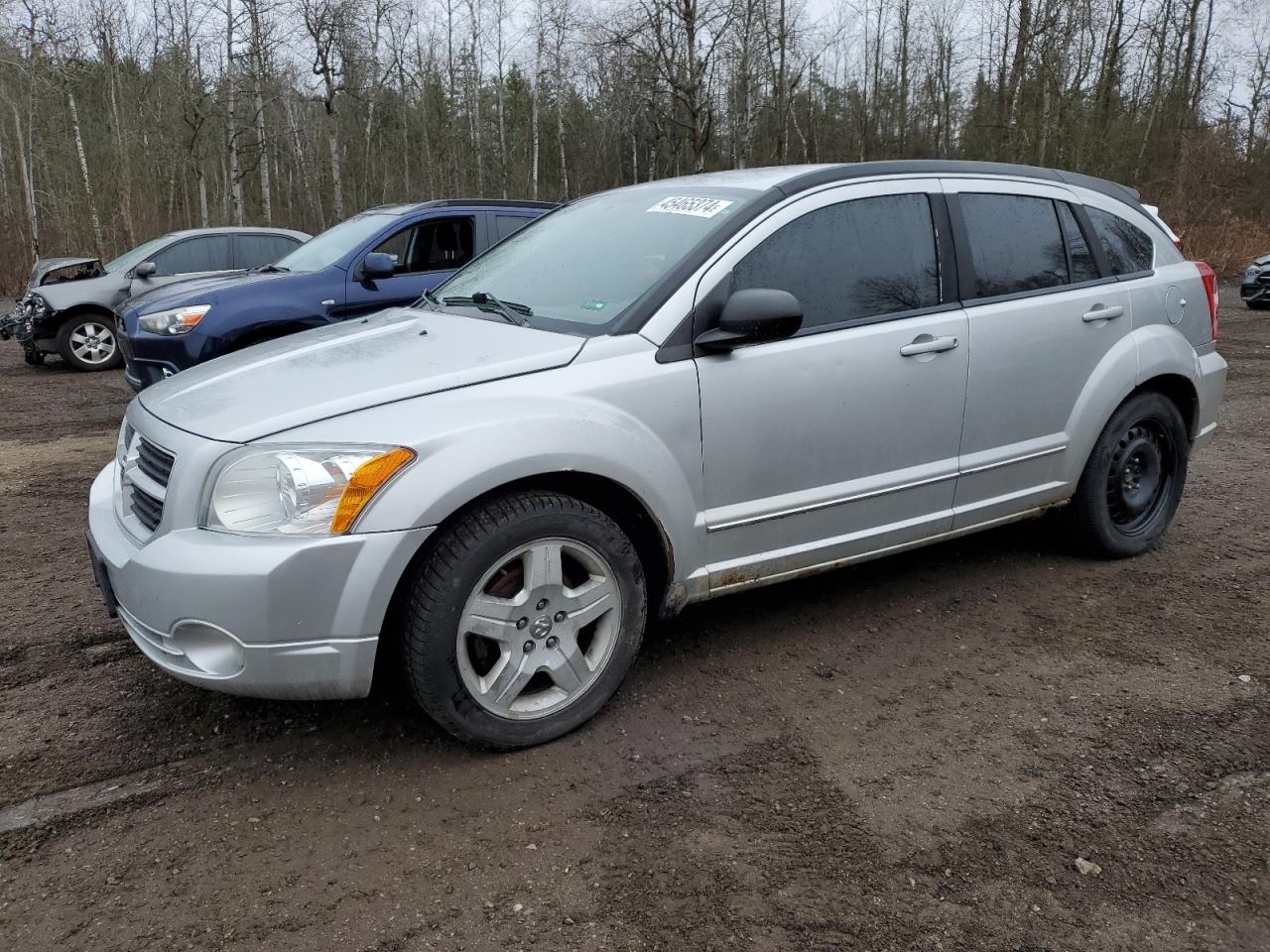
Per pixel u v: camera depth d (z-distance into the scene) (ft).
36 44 89.97
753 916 7.26
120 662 11.46
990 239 12.66
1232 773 9.14
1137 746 9.61
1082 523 14.19
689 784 8.96
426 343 10.43
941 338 11.76
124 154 99.19
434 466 8.52
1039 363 12.79
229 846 8.11
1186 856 7.97
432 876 7.74
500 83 118.21
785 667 11.30
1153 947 7.00
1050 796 8.77
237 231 38.93
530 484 9.33
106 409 29.45
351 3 90.68
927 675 11.13
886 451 11.56
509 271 12.53
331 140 94.79
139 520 9.53
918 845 8.09
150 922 7.22
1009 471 12.84
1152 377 13.97
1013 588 13.66
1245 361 35.09
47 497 18.93
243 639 8.21
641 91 74.79
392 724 10.05
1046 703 10.48
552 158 132.67
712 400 10.16
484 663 9.41
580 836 8.21
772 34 81.51
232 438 8.59
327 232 26.58
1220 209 89.66
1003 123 98.84
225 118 82.48
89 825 8.39
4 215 102.58
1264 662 11.39
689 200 11.71
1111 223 14.25
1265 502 17.79
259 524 8.38
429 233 24.84
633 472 9.55
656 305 10.14
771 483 10.75
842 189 11.50
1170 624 12.48
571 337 9.96
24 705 10.44
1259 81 107.96
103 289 37.24
